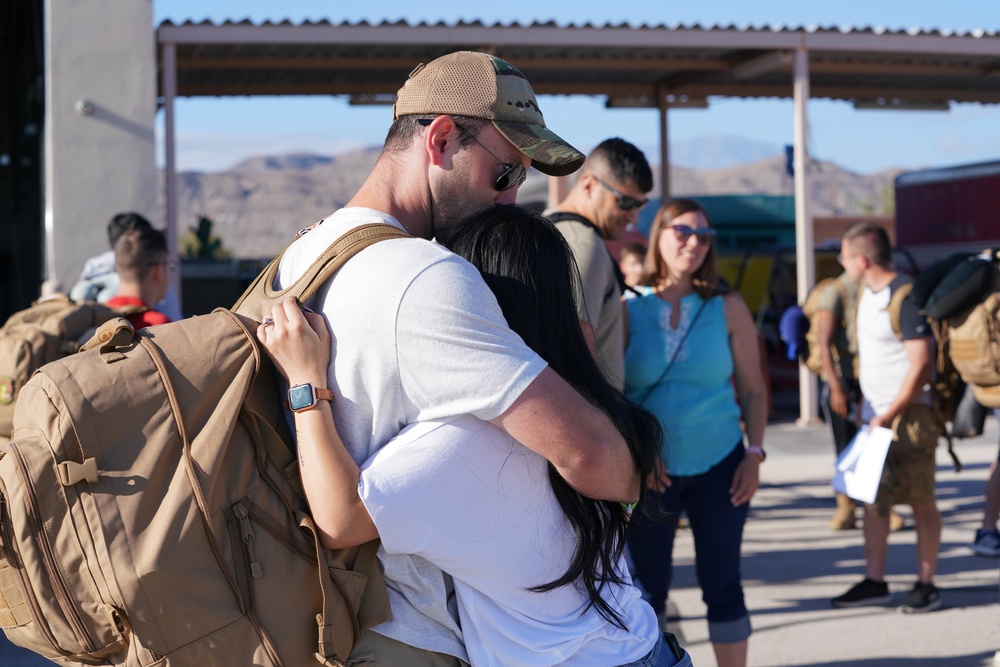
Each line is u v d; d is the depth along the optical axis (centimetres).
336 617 154
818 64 1382
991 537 617
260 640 148
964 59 1377
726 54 1330
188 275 1588
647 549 354
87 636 144
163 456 147
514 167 175
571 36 1145
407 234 168
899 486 509
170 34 1045
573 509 169
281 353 156
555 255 175
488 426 160
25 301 1582
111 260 516
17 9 1443
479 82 170
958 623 494
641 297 380
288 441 160
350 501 152
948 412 535
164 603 142
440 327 153
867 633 481
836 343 659
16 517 142
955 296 478
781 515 743
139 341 155
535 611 167
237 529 149
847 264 533
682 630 466
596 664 172
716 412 362
